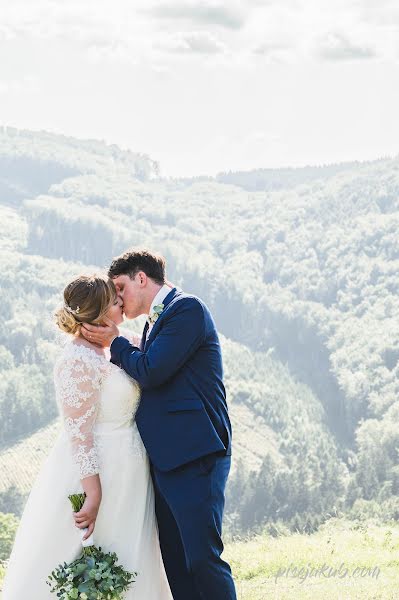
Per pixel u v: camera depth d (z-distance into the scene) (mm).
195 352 3951
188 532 3770
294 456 109312
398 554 7148
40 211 195125
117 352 3846
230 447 4059
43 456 105062
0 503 87812
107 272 4117
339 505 86688
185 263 178750
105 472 3791
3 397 113750
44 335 130500
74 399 3719
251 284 169875
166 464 3805
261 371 141750
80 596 3514
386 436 100000
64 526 3777
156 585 3957
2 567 6137
